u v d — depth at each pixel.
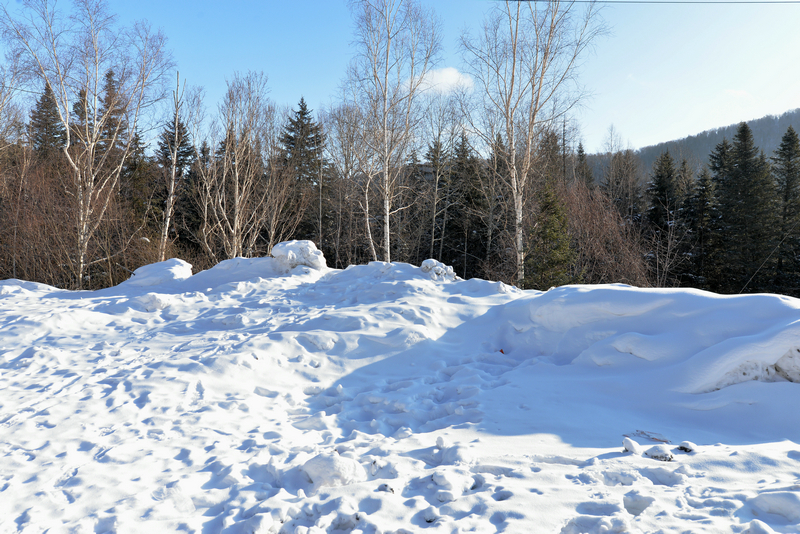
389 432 4.59
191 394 5.35
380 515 2.72
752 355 4.33
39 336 7.61
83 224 17.48
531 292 9.16
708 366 4.50
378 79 17.80
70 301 10.02
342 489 3.08
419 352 6.89
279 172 26.20
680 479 2.92
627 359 5.41
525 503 2.70
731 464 3.04
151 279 12.02
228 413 4.94
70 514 2.97
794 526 2.30
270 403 5.36
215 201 24.02
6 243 20.58
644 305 5.87
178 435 4.31
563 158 32.75
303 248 12.00
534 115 16.69
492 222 26.92
